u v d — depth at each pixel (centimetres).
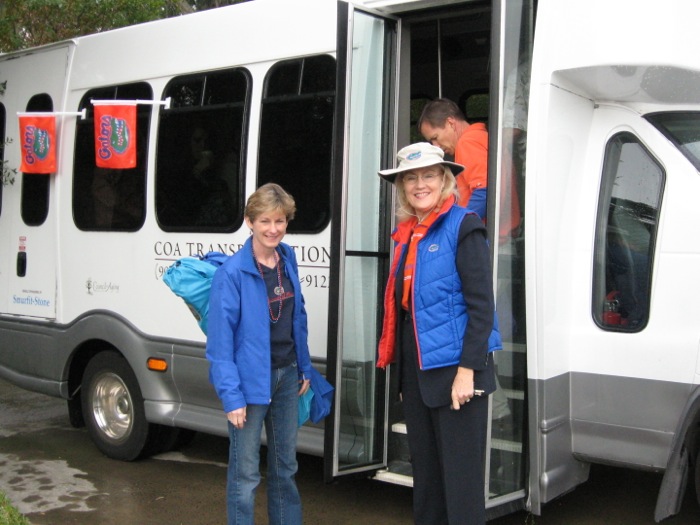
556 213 420
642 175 423
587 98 437
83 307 615
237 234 532
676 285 405
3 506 474
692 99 412
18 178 665
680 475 403
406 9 456
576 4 413
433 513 395
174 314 560
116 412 616
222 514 503
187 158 562
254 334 391
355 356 460
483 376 365
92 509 511
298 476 568
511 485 424
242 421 385
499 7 391
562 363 428
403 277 386
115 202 599
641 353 412
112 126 586
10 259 671
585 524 468
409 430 392
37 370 650
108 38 616
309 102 501
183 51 570
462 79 596
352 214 453
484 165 444
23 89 672
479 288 361
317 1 501
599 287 429
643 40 398
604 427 425
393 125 469
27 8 920
